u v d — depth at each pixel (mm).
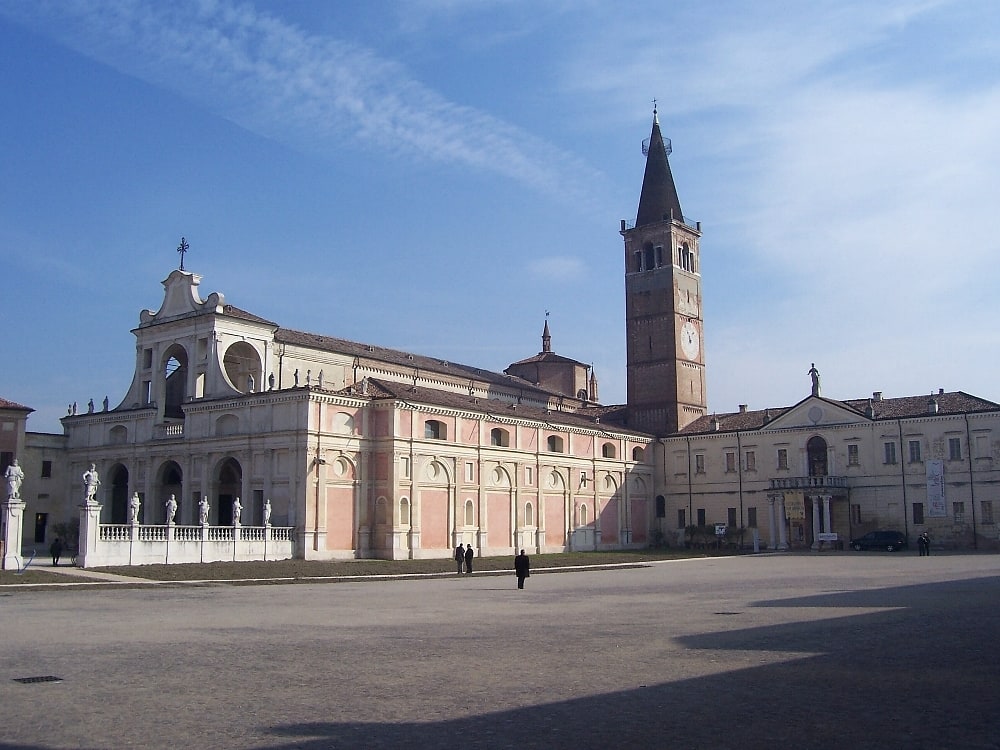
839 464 93875
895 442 90688
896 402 94125
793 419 97250
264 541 62969
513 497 83250
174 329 81062
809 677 16516
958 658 18641
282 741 12109
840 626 24594
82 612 29844
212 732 12625
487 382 102062
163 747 11867
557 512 89500
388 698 14859
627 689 15477
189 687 15852
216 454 72750
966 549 84875
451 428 76938
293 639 22406
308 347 83500
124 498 84812
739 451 100750
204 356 77938
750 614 28375
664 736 12211
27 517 84938
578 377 125188
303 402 67312
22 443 84438
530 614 28969
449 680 16453
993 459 84938
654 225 111188
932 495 88000
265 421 69625
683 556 80625
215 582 44656
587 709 13906
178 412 85125
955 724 12805
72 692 15445
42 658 19172
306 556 65500
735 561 71812
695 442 104188
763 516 98188
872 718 13188
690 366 110500
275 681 16422
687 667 17734
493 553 80250
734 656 19141
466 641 21891
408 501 71875
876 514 91000
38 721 13312
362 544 70125
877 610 29141
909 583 42438
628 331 111812
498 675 16938
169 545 55938
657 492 106250
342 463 69625
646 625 25344
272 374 78062
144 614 29156
